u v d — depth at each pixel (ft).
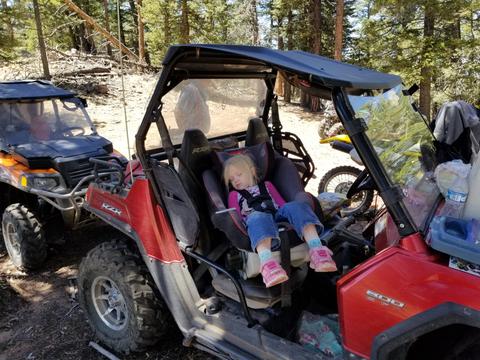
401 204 6.45
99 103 43.27
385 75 8.23
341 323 7.00
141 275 9.48
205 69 9.21
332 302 9.31
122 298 9.75
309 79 7.12
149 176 9.01
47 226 17.47
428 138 9.68
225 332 8.51
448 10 38.81
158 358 9.93
